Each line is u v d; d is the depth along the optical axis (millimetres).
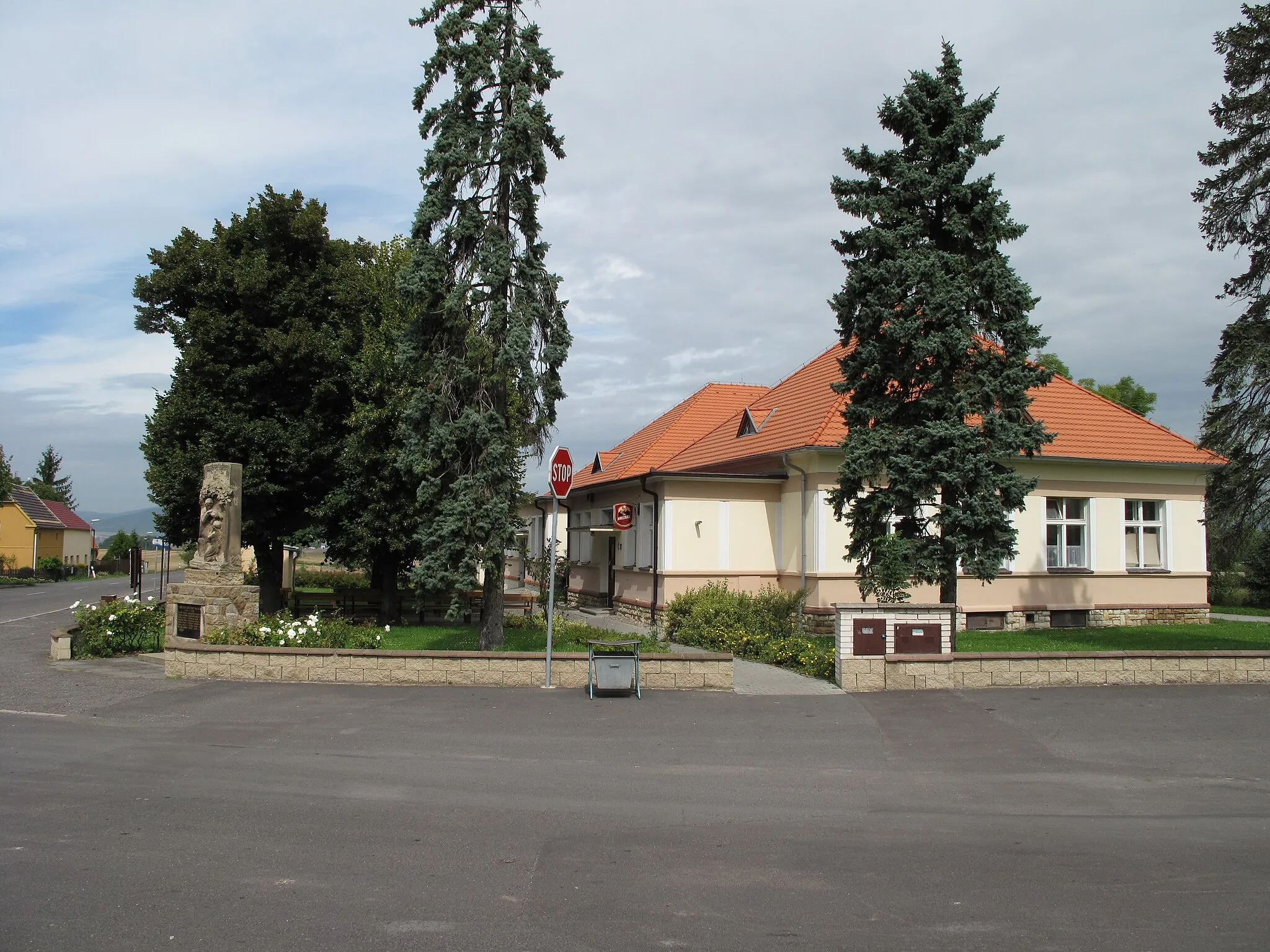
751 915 4984
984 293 14719
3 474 62375
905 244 14898
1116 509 23750
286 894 5188
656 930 4766
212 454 20109
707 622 17844
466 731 9617
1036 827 6715
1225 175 18281
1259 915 5078
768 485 22391
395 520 20109
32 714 10344
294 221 21547
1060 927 4887
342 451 21234
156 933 4625
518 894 5246
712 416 32250
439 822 6598
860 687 12117
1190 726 10164
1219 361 18453
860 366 15328
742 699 11477
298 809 6867
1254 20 18031
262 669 12492
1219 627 22578
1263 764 8664
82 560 78625
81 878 5406
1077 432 23969
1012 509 14773
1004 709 10969
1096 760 8773
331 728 9727
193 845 6020
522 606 23953
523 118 14656
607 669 11523
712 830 6559
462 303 15000
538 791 7480
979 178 14648
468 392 15633
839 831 6570
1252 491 18047
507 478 15414
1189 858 6039
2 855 5797
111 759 8352
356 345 21688
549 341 15750
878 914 5039
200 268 21625
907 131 15117
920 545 14602
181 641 13172
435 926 4762
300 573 40031
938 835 6512
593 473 37438
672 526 21641
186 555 24781
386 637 17484
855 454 14891
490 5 15344
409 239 15570
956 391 14641
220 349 20844
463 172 15078
